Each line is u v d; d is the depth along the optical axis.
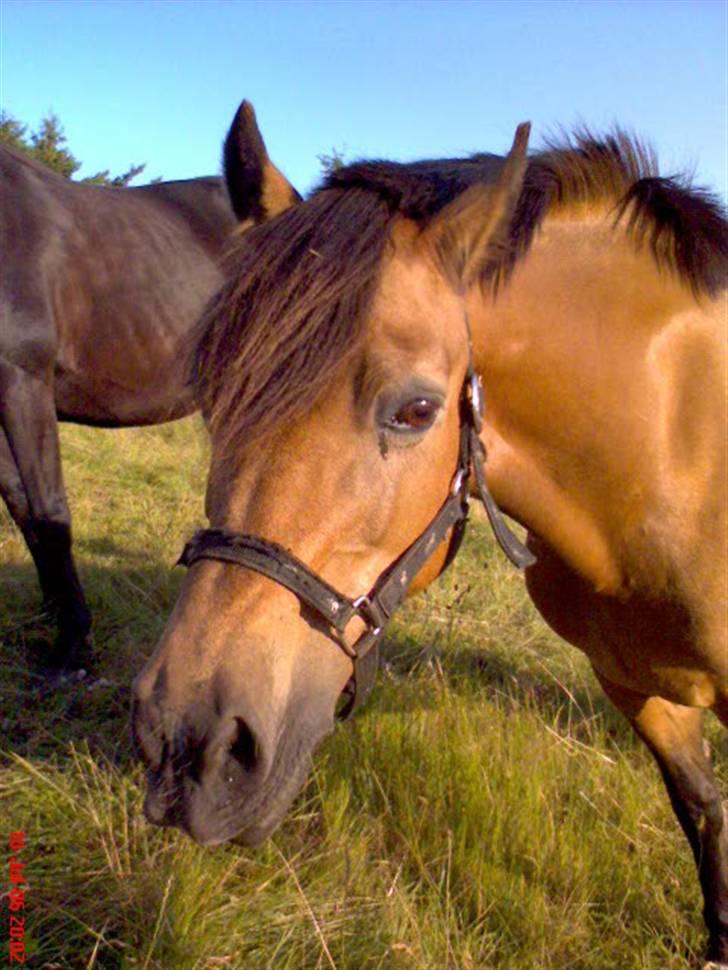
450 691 3.18
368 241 1.45
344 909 2.21
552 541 1.90
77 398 3.95
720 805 2.28
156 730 1.36
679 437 1.82
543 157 1.81
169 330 4.07
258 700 1.38
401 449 1.46
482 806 2.54
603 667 2.15
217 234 4.41
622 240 1.81
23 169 3.82
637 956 2.19
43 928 2.12
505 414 1.75
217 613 1.41
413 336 1.45
